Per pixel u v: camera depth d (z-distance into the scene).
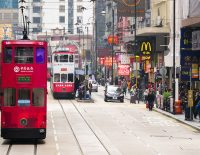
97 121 69.19
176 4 107.50
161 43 119.44
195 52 77.12
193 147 45.44
